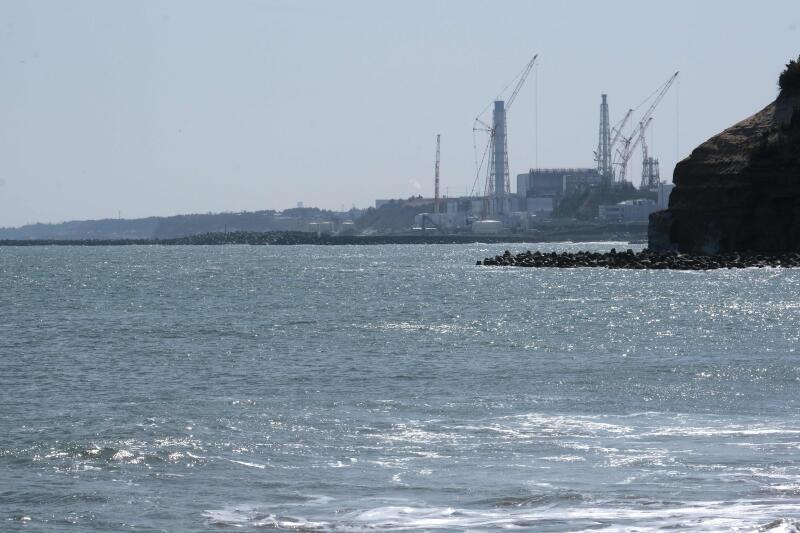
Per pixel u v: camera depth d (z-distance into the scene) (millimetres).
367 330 150000
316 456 66625
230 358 119188
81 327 158250
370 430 74562
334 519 52969
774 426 74812
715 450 67000
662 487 58000
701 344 127500
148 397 90875
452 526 51438
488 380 99125
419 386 96125
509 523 51781
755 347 123438
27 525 52219
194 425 76062
